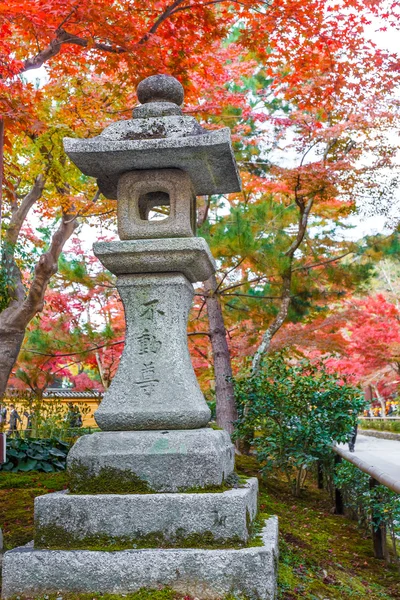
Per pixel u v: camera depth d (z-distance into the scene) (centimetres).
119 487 405
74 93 992
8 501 702
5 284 834
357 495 764
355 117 1141
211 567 369
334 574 523
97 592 372
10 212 1284
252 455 1261
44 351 1279
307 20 823
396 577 569
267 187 1257
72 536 392
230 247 1077
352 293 1376
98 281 1259
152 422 431
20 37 777
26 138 984
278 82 1084
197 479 403
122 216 464
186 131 443
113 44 768
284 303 1230
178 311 455
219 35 831
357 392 870
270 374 922
